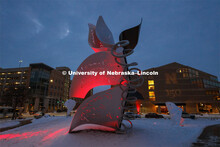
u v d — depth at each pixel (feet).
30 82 163.32
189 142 19.17
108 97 24.44
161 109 123.44
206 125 37.81
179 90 123.75
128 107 23.63
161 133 24.35
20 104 73.00
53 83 189.26
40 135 24.86
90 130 25.80
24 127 37.22
